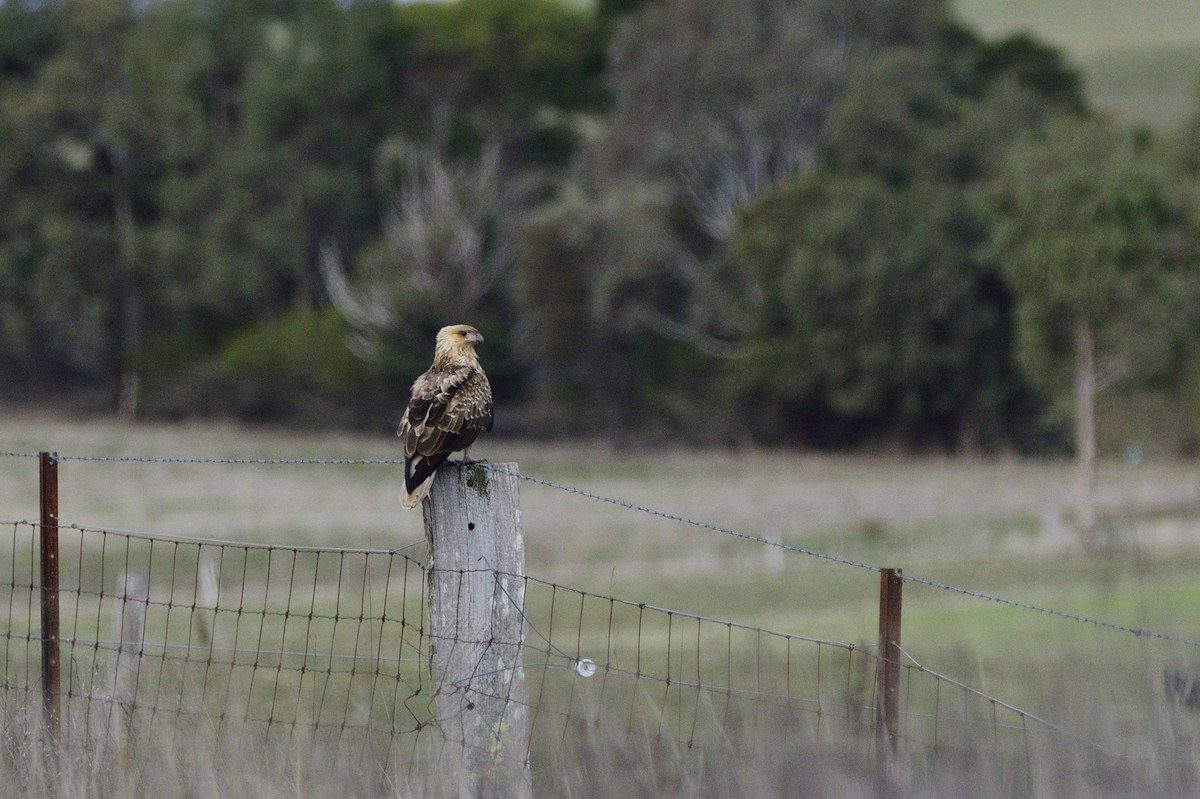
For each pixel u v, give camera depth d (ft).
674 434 253.44
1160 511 126.52
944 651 40.09
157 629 50.78
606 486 179.73
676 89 254.27
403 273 247.50
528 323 245.86
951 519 133.18
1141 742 27.99
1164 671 31.37
